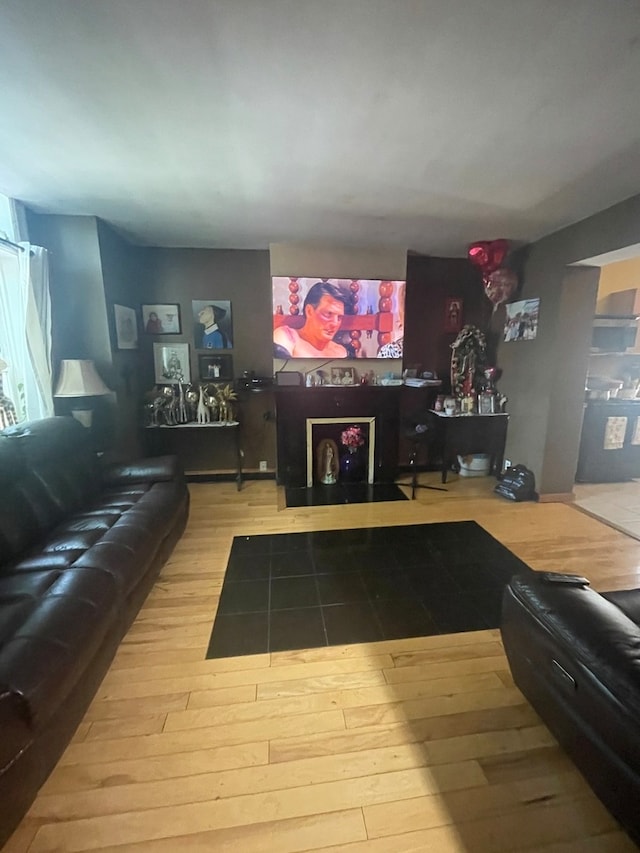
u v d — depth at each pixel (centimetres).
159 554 237
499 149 198
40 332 280
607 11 116
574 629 122
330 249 378
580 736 120
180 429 412
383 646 192
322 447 423
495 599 228
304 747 142
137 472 278
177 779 131
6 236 267
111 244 330
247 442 429
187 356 404
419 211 286
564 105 162
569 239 318
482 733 148
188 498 308
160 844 114
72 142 195
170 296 394
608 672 108
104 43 130
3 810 103
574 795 127
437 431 429
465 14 118
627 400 422
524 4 114
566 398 352
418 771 134
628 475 432
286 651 188
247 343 409
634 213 257
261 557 272
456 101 160
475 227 322
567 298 332
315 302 383
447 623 208
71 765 135
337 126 179
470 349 413
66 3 115
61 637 132
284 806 124
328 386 383
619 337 444
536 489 369
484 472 438
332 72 144
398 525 322
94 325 321
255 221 309
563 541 294
